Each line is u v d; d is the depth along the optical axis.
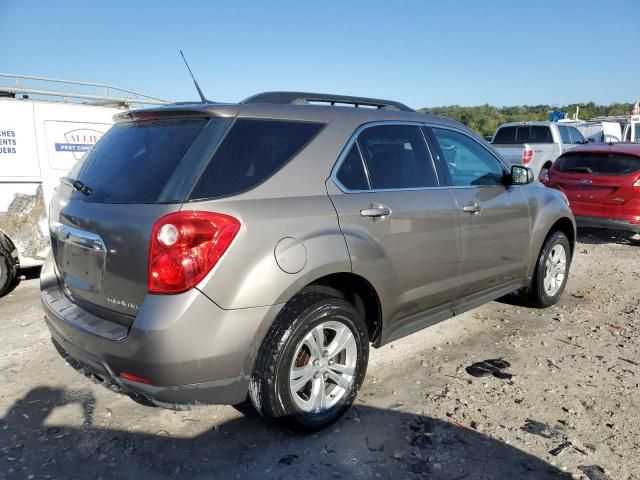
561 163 9.01
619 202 8.10
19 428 3.09
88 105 6.00
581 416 3.23
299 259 2.77
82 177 3.19
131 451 2.88
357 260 3.06
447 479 2.67
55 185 5.75
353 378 3.16
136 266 2.56
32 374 3.76
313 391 2.99
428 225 3.57
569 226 5.34
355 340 3.13
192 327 2.48
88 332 2.70
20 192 5.56
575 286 6.12
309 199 2.94
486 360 4.03
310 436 3.02
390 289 3.34
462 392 3.52
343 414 3.20
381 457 2.84
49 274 3.42
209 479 2.66
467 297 4.13
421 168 3.73
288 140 3.01
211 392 2.62
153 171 2.75
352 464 2.78
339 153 3.19
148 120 3.09
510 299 5.54
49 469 2.72
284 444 2.95
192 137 2.77
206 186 2.61
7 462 2.77
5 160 5.46
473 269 4.06
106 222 2.71
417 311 3.67
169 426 3.12
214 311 2.53
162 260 2.47
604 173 8.29
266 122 2.96
